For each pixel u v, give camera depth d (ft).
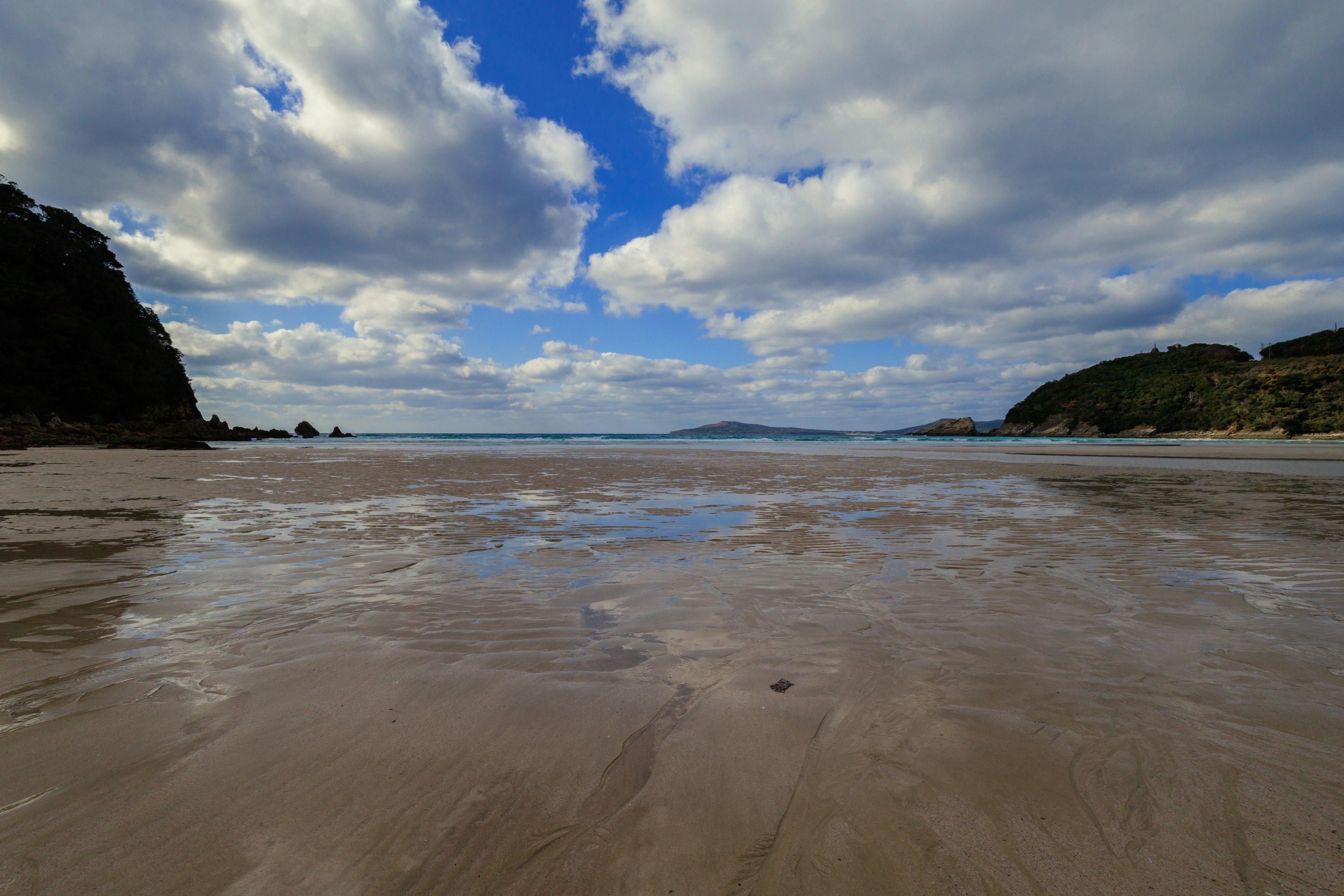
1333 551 17.08
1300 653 9.12
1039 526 21.62
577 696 7.57
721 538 19.26
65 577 13.52
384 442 159.33
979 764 5.99
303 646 9.36
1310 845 4.80
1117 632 10.16
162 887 4.37
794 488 35.45
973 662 8.80
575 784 5.71
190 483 36.14
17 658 8.67
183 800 5.30
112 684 7.79
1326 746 6.28
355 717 6.95
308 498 29.09
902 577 14.11
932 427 316.81
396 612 11.19
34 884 4.34
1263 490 34.30
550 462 60.90
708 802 5.45
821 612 11.32
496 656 9.00
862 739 6.51
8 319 137.69
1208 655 9.05
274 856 4.70
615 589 12.99
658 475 44.47
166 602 11.66
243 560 15.56
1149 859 4.71
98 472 43.45
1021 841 4.92
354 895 4.35
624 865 4.72
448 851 4.82
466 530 20.52
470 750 6.26
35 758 5.91
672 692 7.74
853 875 4.60
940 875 4.58
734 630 10.30
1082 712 7.13
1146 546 17.95
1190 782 5.65
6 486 33.01
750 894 4.44
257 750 6.18
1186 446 118.52
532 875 4.59
